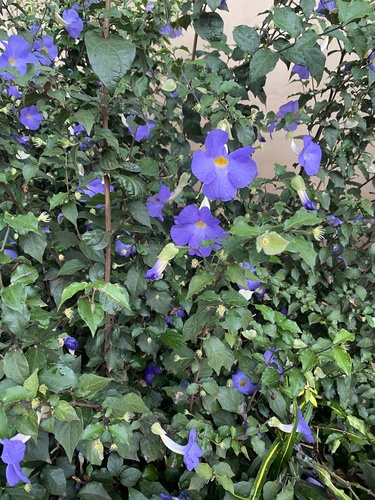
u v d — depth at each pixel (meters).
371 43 0.43
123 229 0.36
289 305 0.45
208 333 0.34
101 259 0.35
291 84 0.71
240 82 0.48
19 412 0.25
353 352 0.49
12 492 0.30
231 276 0.28
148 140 0.54
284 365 0.37
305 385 0.35
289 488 0.33
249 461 0.42
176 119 0.54
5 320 0.25
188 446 0.32
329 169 0.54
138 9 0.48
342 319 0.47
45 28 0.55
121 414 0.31
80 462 0.35
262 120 0.49
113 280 0.37
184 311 0.46
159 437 0.36
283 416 0.37
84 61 0.56
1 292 0.25
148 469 0.38
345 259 0.49
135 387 0.45
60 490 0.32
